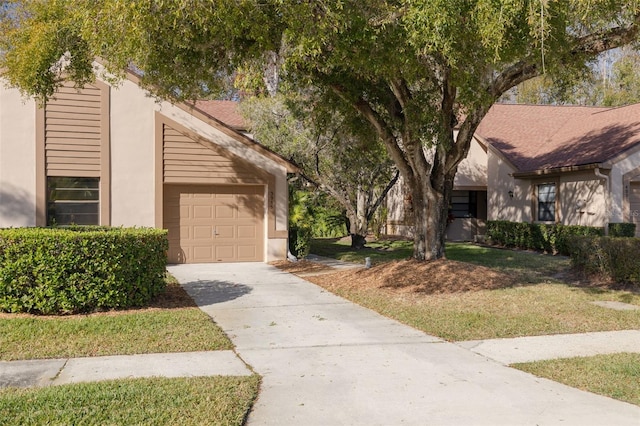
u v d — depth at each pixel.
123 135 14.77
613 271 11.86
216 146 15.76
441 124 11.23
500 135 23.69
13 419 4.52
